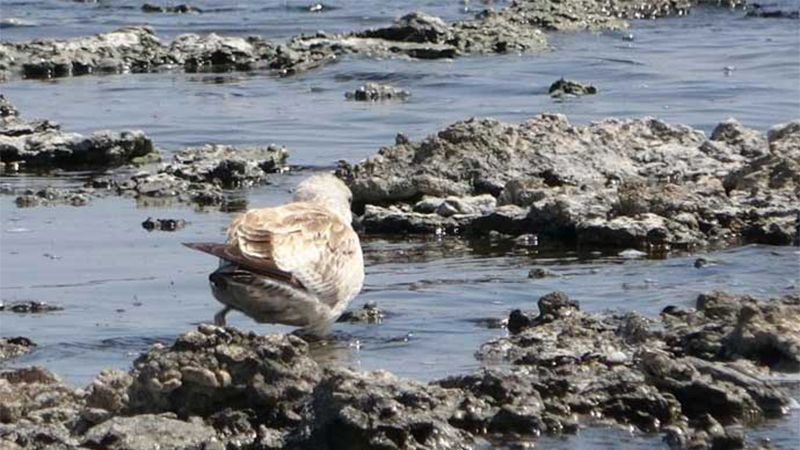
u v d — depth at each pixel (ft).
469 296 78.54
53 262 87.51
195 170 113.70
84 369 66.59
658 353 61.57
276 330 72.79
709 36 204.23
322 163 121.60
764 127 133.18
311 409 56.85
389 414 55.93
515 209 96.27
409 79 168.55
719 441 56.95
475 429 58.18
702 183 100.37
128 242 92.89
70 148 122.21
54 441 56.29
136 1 258.37
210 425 57.57
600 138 109.40
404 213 97.60
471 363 66.39
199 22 231.71
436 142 108.27
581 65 176.45
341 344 69.82
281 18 237.45
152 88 166.09
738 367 63.31
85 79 174.40
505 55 187.93
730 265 84.48
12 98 157.89
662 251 89.56
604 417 59.77
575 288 79.87
